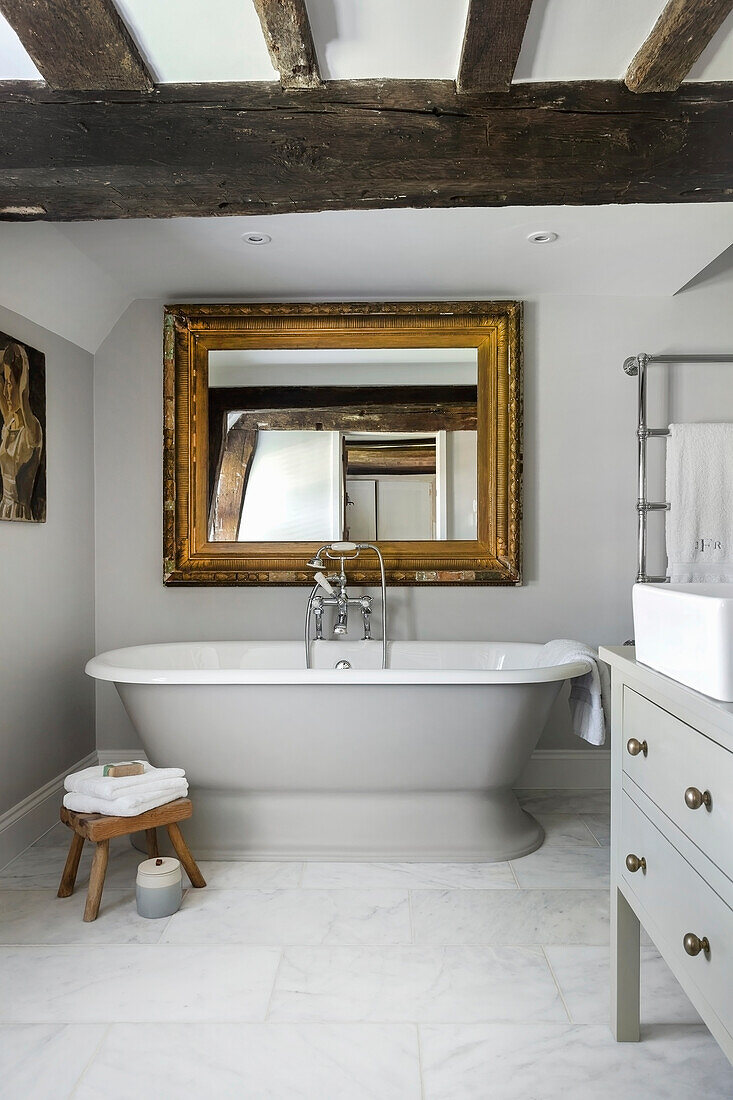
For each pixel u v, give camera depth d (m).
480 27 1.60
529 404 3.46
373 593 3.47
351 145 1.89
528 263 3.05
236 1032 1.76
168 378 3.40
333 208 2.06
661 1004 1.89
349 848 2.73
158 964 2.04
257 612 3.48
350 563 3.47
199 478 3.48
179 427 3.43
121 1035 1.75
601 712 2.79
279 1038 1.74
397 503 3.51
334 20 1.63
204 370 3.50
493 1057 1.67
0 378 2.60
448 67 1.82
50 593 3.04
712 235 2.77
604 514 3.46
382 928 2.24
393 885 2.52
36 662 2.92
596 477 3.46
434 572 3.41
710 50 1.75
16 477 2.71
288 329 3.43
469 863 2.69
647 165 1.89
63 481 3.16
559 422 3.46
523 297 3.46
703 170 1.89
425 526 3.50
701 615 1.25
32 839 2.87
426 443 3.50
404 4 1.58
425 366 3.50
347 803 2.78
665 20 1.60
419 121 1.89
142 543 3.48
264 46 1.72
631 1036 1.73
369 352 3.51
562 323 3.46
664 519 3.44
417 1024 1.79
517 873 2.61
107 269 3.08
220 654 3.35
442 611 3.47
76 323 3.21
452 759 2.71
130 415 3.47
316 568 3.40
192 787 2.81
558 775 3.47
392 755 2.69
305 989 1.93
